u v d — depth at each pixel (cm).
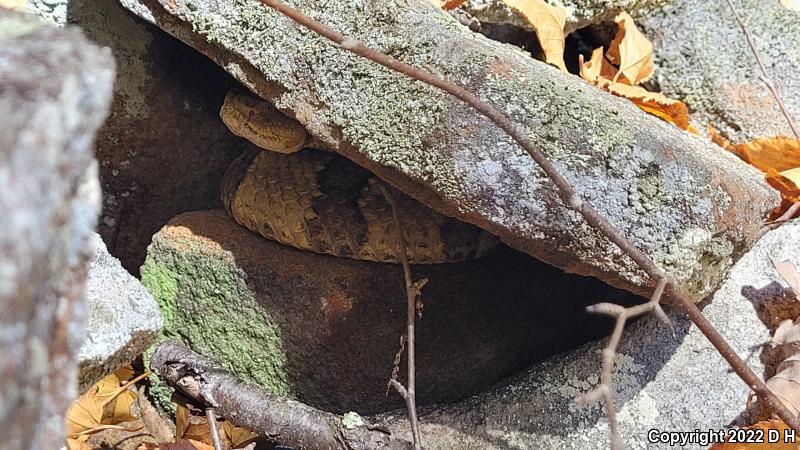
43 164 19
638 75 62
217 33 46
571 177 40
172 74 57
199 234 55
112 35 54
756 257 52
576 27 61
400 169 42
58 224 20
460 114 40
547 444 45
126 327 41
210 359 53
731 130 63
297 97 45
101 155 57
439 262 53
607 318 52
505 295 53
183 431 52
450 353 52
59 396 22
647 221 40
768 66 64
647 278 41
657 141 41
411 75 38
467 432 46
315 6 44
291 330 52
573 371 47
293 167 55
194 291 55
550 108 40
